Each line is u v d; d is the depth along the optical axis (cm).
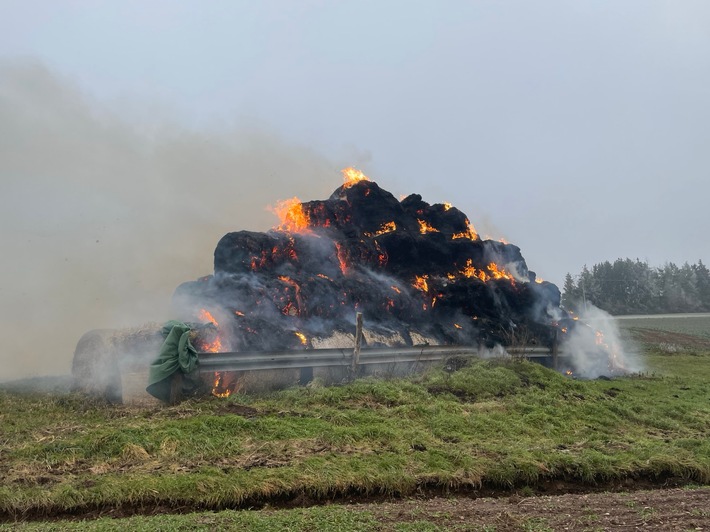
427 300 1992
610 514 698
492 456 930
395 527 635
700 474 948
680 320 6531
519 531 630
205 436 930
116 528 616
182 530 613
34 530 609
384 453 910
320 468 823
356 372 1451
